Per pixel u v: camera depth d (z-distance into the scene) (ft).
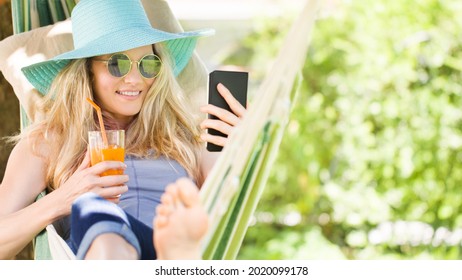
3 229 13.83
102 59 14.90
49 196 13.92
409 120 30.48
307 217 32.91
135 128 15.33
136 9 15.51
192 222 10.36
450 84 30.17
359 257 31.81
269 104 12.11
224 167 11.36
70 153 14.83
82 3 15.35
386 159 30.71
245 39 34.40
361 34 30.48
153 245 12.26
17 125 18.89
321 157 32.17
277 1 33.53
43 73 15.47
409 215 30.83
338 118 31.89
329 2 30.86
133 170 14.76
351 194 31.09
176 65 16.75
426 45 29.99
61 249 12.62
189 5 34.32
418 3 29.78
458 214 30.48
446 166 30.37
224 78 14.97
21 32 17.07
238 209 12.54
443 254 30.63
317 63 31.58
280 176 32.60
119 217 11.67
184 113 15.83
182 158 15.38
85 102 15.01
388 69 30.25
